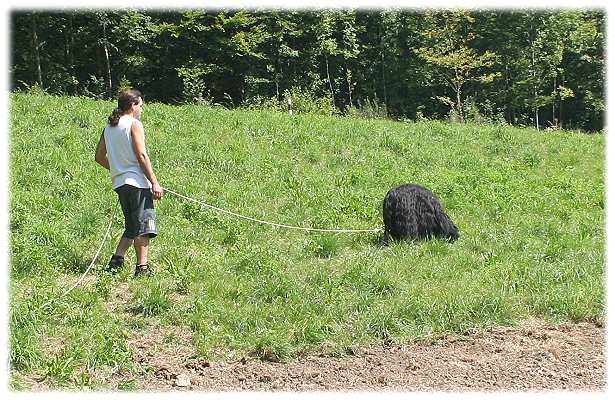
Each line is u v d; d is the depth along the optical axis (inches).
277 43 1679.4
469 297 357.4
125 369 301.9
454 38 1737.2
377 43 1803.6
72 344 312.8
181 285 368.5
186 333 332.8
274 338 323.9
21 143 556.1
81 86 1542.8
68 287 364.8
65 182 497.0
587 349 327.3
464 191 557.0
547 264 409.7
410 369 311.1
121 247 383.2
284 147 650.8
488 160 703.7
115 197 479.5
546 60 1664.6
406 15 1750.7
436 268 398.3
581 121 1820.9
